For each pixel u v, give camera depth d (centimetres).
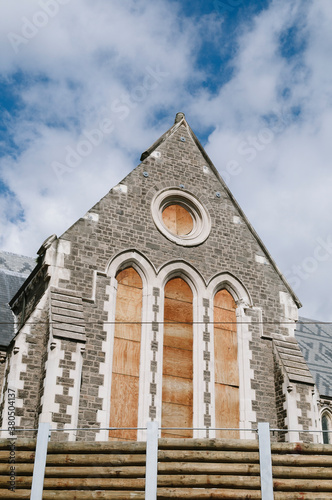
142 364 2048
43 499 1418
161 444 1506
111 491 1423
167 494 1412
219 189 2483
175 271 2238
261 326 2275
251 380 2166
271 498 1408
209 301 2234
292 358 2227
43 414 1784
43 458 1479
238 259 2366
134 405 1989
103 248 2150
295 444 1512
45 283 2059
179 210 2398
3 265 2817
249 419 2097
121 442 1502
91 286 2072
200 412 2041
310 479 1458
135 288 2161
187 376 2102
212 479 1434
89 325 2011
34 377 1898
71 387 1847
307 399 2141
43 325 1967
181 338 2153
